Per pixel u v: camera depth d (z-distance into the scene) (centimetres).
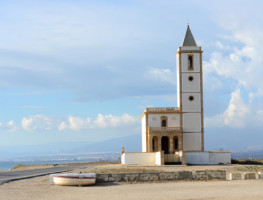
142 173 4047
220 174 4250
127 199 3031
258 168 6141
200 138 7981
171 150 7656
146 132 7844
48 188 3578
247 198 3084
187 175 4175
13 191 3372
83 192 3369
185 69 8206
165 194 3278
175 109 8050
